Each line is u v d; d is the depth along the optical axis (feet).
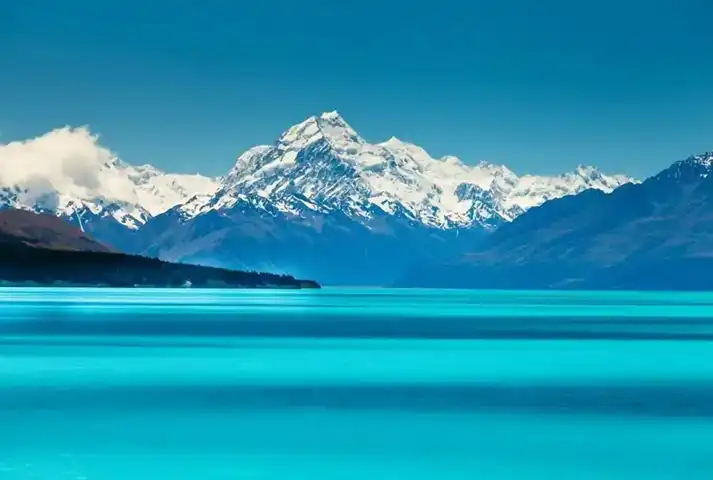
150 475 445.78
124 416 576.20
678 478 441.68
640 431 536.01
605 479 440.45
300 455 482.28
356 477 444.55
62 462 466.29
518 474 448.24
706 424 554.87
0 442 505.25
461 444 505.25
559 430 539.29
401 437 521.65
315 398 643.86
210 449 492.95
